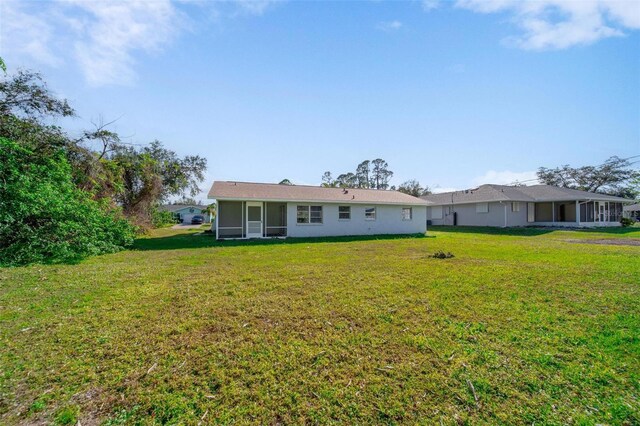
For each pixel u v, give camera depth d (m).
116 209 13.09
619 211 28.64
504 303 4.59
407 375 2.69
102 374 2.68
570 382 2.58
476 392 2.45
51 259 8.12
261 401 2.34
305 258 8.99
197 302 4.63
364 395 2.41
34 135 11.83
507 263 7.96
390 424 2.11
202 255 9.72
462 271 6.88
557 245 12.61
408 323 3.83
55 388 2.48
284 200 16.05
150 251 10.74
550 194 26.41
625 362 2.89
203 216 46.47
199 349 3.13
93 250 9.49
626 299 4.78
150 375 2.67
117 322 3.83
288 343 3.28
